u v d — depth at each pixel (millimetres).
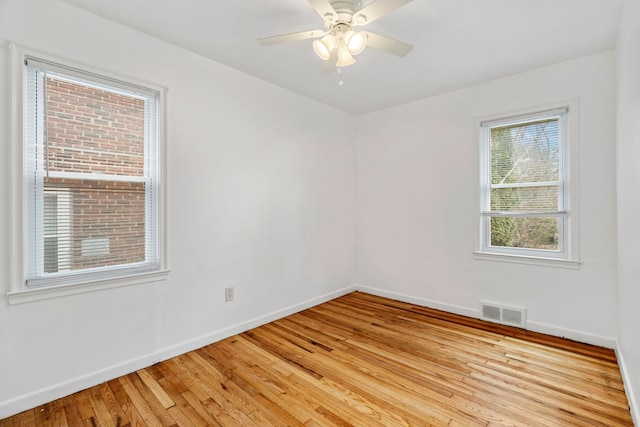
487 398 1937
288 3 1945
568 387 2035
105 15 2062
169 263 2432
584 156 2646
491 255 3150
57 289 1921
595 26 2186
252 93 3016
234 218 2881
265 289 3166
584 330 2674
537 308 2906
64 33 1932
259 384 2102
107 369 2131
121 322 2201
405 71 2918
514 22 2137
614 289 2531
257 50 2537
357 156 4340
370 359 2434
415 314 3420
